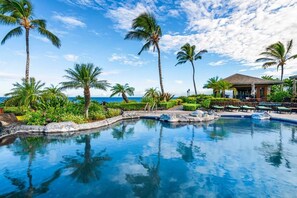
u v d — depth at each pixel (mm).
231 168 5984
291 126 13422
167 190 4586
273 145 8625
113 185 4867
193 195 4344
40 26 20984
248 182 4996
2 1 17875
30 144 9031
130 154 7535
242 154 7379
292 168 5930
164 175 5496
